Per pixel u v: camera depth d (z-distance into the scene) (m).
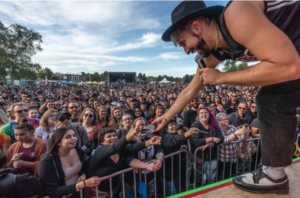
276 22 0.76
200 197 1.21
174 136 3.16
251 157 3.44
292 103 0.94
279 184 1.10
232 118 4.96
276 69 0.65
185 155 3.40
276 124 0.98
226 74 0.83
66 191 2.14
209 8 0.77
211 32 0.83
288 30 0.76
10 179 1.88
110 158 2.59
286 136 0.97
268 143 1.03
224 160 3.13
